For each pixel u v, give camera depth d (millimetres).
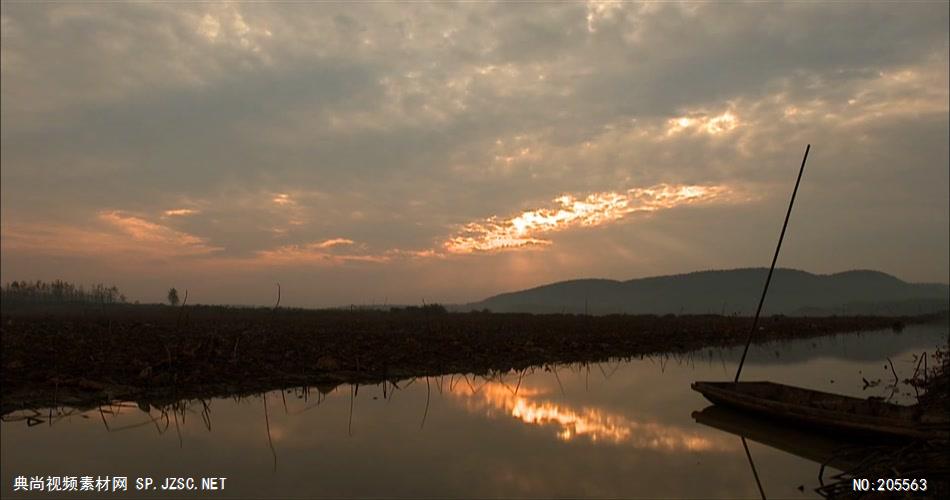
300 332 36531
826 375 26578
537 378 23781
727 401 16391
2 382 16969
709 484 10250
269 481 9945
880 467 10180
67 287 124500
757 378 25375
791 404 14094
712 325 63344
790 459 11977
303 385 20109
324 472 10477
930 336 58000
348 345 29250
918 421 12258
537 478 10328
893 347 43594
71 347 24797
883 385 23500
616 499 9352
